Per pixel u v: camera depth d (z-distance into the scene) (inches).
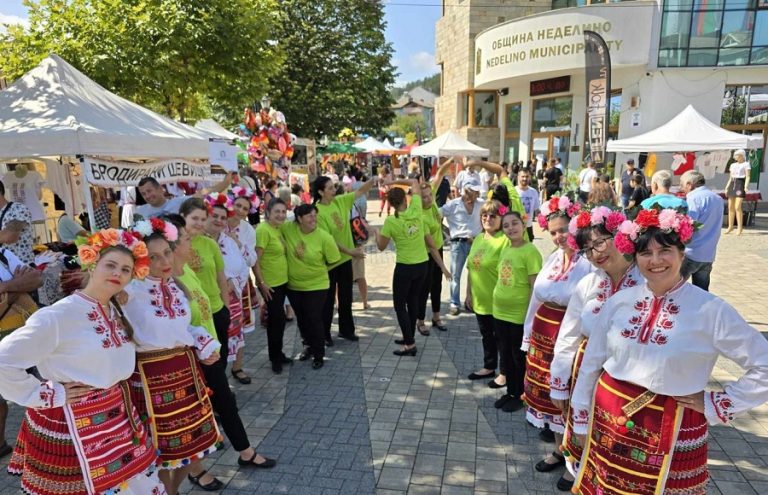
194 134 257.8
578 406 98.7
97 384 91.0
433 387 188.2
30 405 84.5
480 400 177.8
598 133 463.2
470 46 900.0
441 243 250.8
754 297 284.8
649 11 617.9
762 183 653.9
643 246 82.7
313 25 909.2
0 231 167.6
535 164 775.7
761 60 608.4
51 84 220.5
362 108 965.8
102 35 364.8
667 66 625.0
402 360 214.1
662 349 82.8
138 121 236.8
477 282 186.4
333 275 232.5
